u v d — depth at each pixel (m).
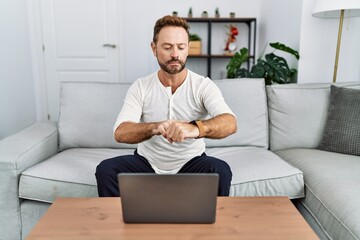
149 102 1.44
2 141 1.73
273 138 2.03
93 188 1.52
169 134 1.09
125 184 0.90
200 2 4.07
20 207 1.58
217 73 4.21
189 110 1.43
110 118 1.98
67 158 1.74
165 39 1.28
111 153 1.86
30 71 3.86
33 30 3.87
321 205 1.35
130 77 4.15
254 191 1.51
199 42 3.91
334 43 2.64
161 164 1.46
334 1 2.13
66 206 1.06
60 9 3.92
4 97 3.10
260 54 4.05
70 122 1.98
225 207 1.04
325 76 2.70
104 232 0.90
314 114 1.97
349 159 1.70
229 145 1.99
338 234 1.18
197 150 1.49
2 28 3.08
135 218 0.94
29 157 1.62
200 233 0.89
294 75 2.81
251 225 0.93
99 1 3.95
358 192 1.28
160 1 4.05
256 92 2.02
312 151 1.88
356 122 1.79
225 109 1.31
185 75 1.44
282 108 2.00
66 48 4.02
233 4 4.08
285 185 1.53
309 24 2.64
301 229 0.91
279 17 3.28
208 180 0.89
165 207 0.92
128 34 4.04
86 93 2.02
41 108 4.06
